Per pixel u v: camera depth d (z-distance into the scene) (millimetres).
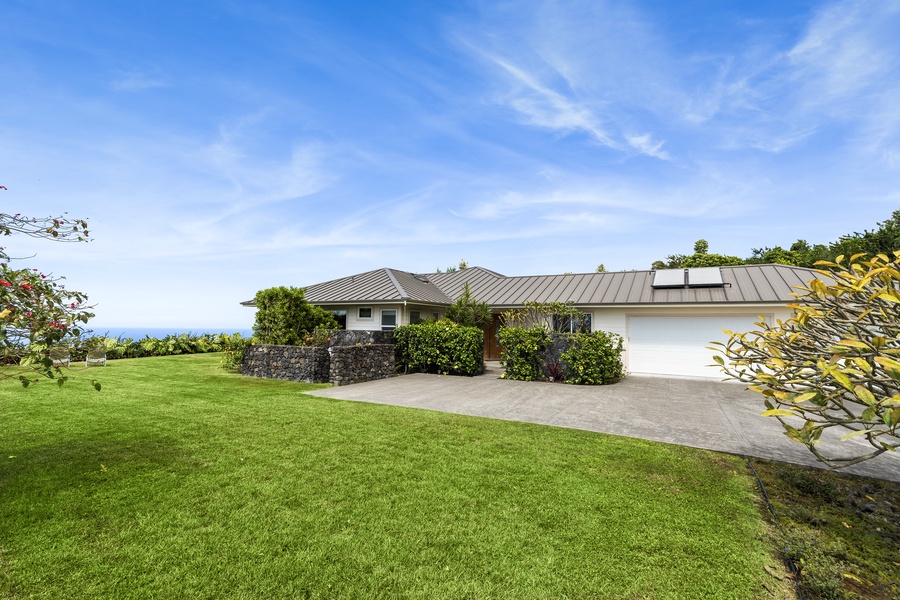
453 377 14594
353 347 13156
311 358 12961
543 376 14016
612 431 7508
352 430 7262
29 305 4625
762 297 14078
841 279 3578
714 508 4414
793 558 3455
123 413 8227
